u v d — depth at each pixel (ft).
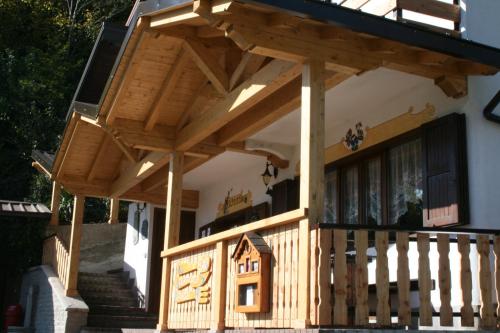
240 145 34.37
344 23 20.36
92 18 100.32
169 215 32.53
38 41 96.32
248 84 25.26
